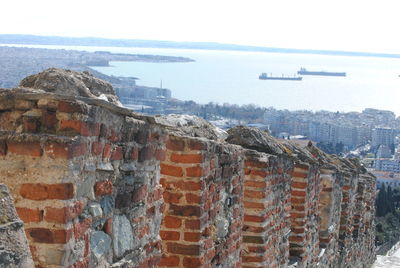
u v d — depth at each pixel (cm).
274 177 782
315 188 1063
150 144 431
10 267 253
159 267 537
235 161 641
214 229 583
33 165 328
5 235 260
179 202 534
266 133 849
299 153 983
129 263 400
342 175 1355
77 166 337
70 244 333
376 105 13488
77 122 336
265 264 750
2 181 329
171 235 536
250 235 741
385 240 3284
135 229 414
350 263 1540
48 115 338
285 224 865
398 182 5300
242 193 677
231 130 794
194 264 534
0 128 342
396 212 4075
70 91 402
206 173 546
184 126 606
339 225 1364
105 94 450
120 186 391
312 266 1059
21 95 338
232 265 647
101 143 363
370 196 1895
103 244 371
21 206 327
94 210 357
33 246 327
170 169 534
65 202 328
